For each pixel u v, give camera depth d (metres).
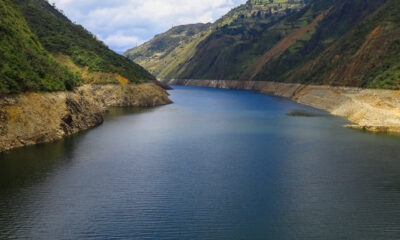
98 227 25.67
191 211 28.52
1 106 46.50
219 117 89.50
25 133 48.91
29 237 24.09
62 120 58.56
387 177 37.00
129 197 31.31
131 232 25.02
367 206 29.48
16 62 53.91
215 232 25.08
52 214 27.62
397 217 27.39
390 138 57.91
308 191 33.03
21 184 34.03
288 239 24.19
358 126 67.94
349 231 25.22
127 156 46.22
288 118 85.94
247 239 24.20
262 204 30.00
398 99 71.50
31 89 52.97
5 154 44.22
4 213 27.64
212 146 53.19
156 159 44.88
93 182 35.19
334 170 39.75
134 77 124.69
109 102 107.81
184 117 89.31
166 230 25.36
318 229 25.59
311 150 49.94
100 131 65.06
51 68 64.56
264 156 46.69
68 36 124.12
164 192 32.69
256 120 83.19
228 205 29.73
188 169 40.38
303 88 139.88
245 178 37.03
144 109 107.19
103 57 124.56
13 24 67.62
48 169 39.00
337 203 30.14
